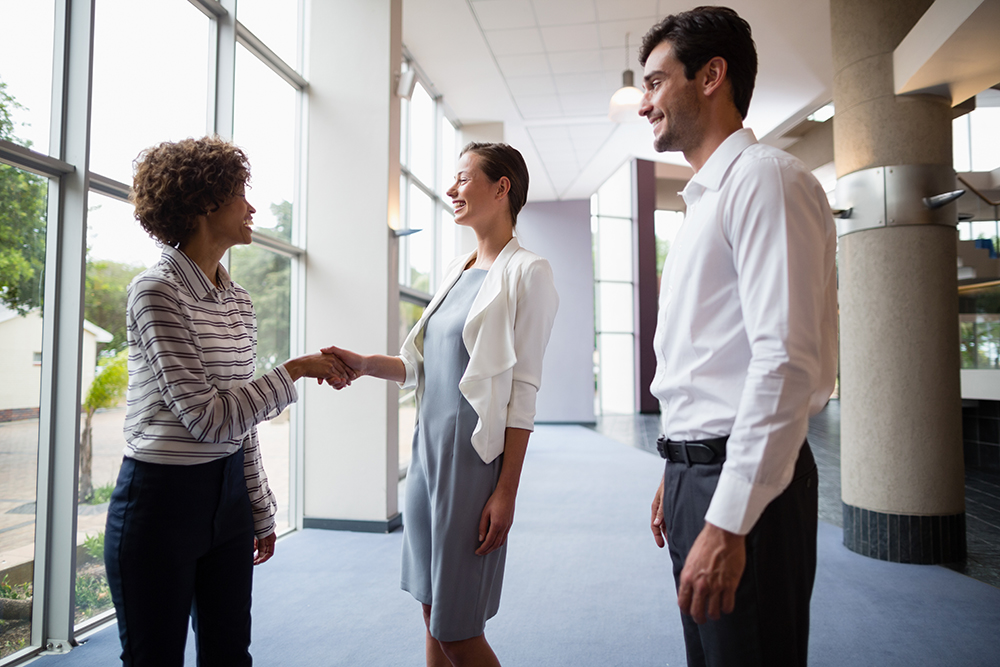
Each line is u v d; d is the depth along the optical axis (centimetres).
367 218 464
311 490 460
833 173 923
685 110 116
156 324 118
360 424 457
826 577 332
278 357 446
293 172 470
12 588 244
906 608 290
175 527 122
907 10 364
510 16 563
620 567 357
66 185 265
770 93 740
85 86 266
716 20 113
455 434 143
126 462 124
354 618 285
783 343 92
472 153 161
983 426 700
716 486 106
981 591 311
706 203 110
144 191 129
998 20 283
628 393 1445
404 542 158
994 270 717
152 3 330
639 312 1405
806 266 94
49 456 257
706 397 108
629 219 1438
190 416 117
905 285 358
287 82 462
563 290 1253
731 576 92
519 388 146
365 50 471
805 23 571
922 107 360
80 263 262
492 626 274
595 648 252
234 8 388
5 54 242
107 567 122
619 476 654
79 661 241
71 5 267
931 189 356
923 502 355
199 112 371
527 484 609
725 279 107
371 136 467
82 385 271
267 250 432
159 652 120
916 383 357
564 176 1093
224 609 135
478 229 162
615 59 648
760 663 99
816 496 110
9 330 243
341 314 464
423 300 711
